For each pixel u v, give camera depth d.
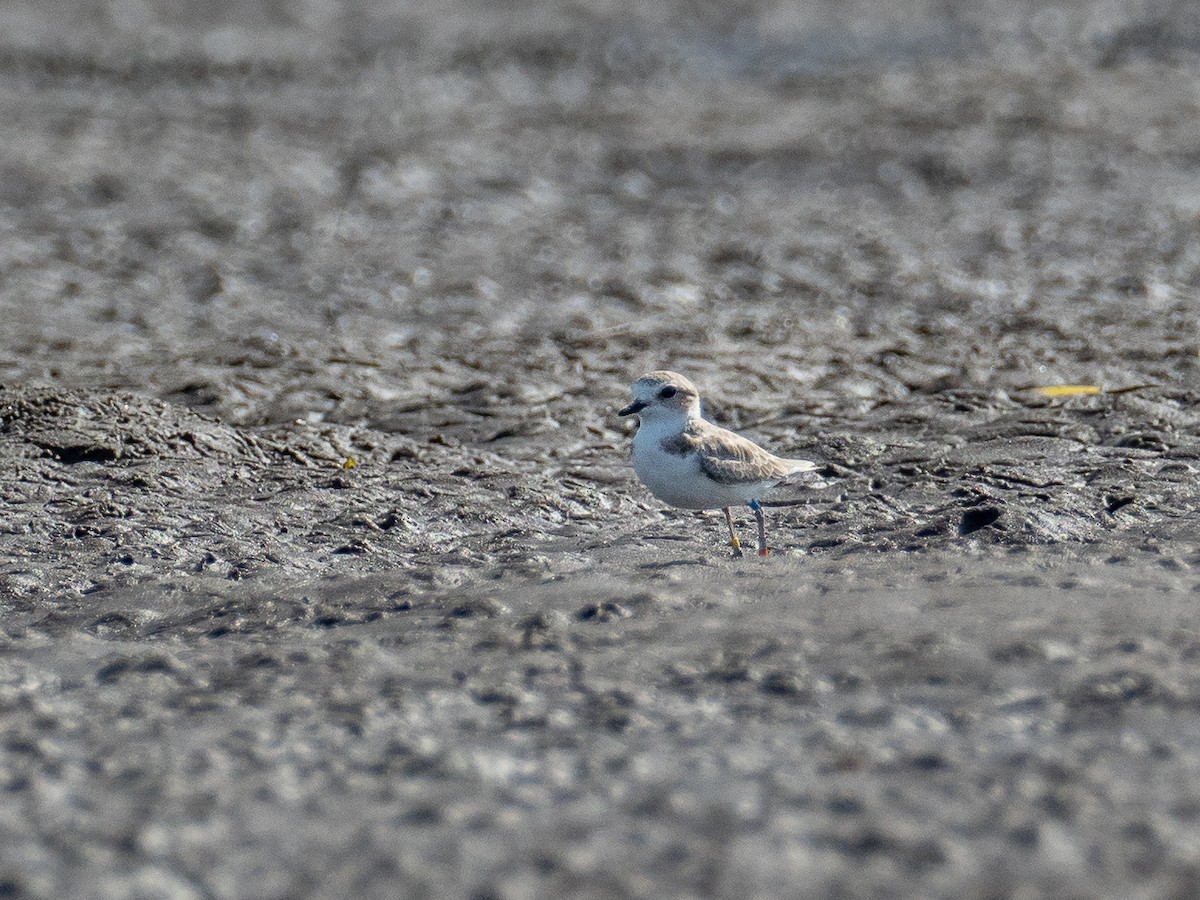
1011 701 7.28
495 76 43.28
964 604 8.61
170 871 6.02
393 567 10.23
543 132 35.06
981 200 27.27
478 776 6.79
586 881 5.86
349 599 9.29
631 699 7.55
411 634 8.63
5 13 49.97
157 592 9.62
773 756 6.87
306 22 51.78
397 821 6.38
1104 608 8.38
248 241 24.48
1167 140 31.28
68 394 13.84
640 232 25.52
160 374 16.19
